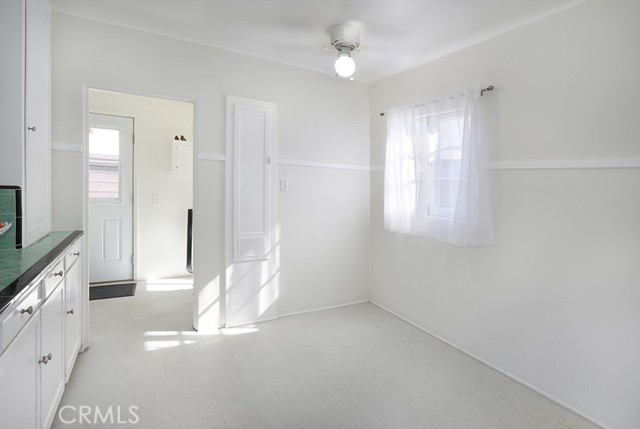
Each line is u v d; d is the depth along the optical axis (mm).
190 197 4711
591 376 1966
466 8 2201
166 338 2807
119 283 4309
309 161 3404
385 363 2502
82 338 2539
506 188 2398
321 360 2523
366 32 2566
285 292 3348
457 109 2645
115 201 4324
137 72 2619
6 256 1674
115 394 2047
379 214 3658
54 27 2359
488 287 2529
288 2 2213
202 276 2932
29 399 1335
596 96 1938
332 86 3508
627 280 1833
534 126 2234
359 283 3783
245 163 3055
